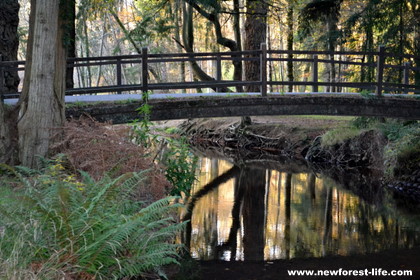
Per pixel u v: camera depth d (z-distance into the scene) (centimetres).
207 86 1090
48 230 452
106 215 469
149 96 1067
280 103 1111
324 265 642
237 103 1090
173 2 2372
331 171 1529
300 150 1838
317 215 958
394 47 1700
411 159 1264
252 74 1912
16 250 405
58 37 812
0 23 1202
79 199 503
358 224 890
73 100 1017
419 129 1336
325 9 1748
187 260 648
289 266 635
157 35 2295
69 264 420
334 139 1669
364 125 1616
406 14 1750
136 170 687
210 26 2723
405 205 1062
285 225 870
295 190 1230
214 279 572
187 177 900
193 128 2562
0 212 450
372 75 1747
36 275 385
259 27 1912
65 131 771
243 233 805
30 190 461
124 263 471
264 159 1812
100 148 699
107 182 511
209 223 873
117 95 1155
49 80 777
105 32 3438
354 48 2552
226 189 1238
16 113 801
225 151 2077
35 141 764
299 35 1992
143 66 1034
